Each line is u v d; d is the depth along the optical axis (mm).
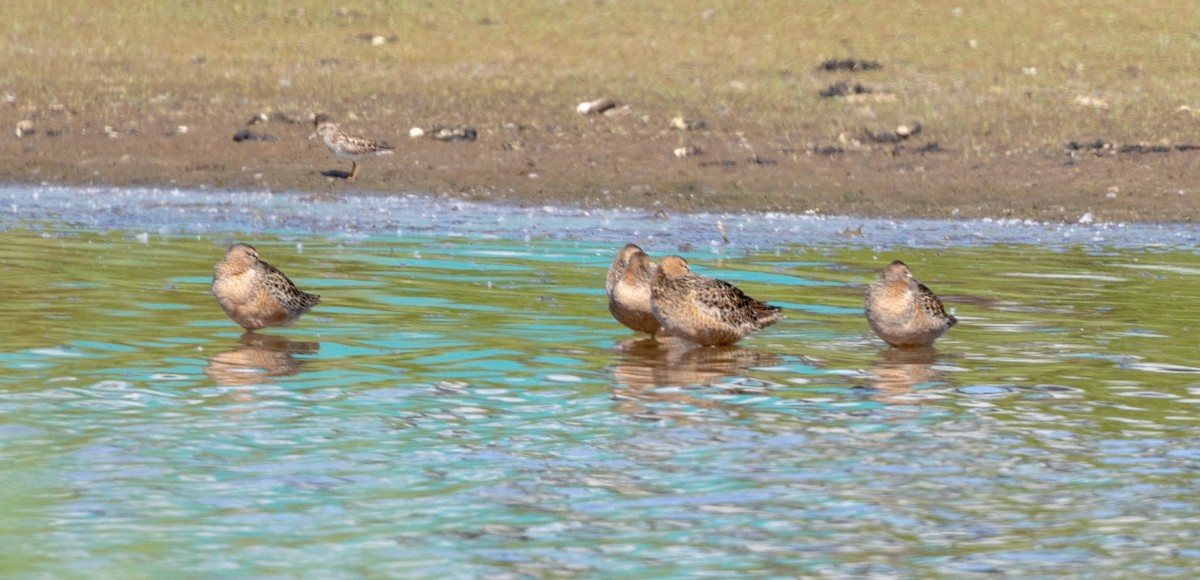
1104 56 39219
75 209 25125
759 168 28531
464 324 15844
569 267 19812
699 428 11781
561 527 9461
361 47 39938
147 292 17469
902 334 14719
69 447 11008
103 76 35938
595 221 24578
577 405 12469
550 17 43219
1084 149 29734
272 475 10430
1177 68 38062
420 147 30141
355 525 9445
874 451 11172
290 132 31344
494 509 9789
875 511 9797
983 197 26562
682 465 10789
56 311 16172
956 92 35250
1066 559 8945
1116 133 31078
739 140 30656
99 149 29969
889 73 37312
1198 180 27594
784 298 17781
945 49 39844
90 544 9023
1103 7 44000
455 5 44312
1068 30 41844
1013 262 20672
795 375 13672
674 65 38312
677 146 30203
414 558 8891
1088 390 13086
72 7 43031
